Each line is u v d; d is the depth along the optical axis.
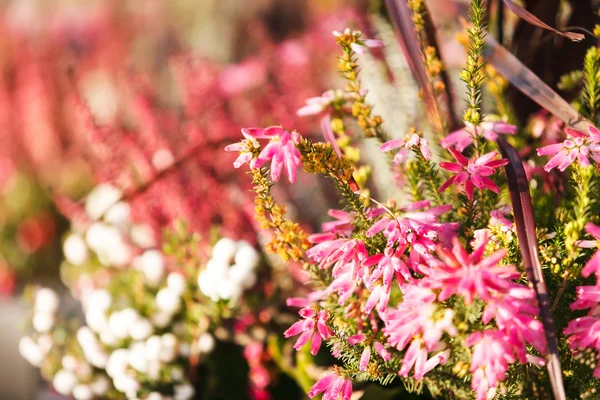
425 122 0.48
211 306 0.50
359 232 0.41
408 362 0.38
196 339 0.50
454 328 0.38
